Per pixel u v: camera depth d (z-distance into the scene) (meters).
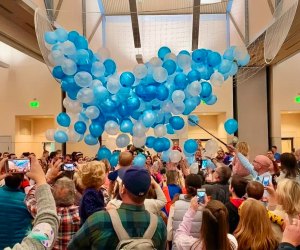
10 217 2.86
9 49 14.40
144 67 4.84
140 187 1.99
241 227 2.35
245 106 13.78
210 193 3.87
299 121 15.98
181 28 12.80
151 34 12.86
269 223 2.35
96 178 3.03
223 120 14.30
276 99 13.63
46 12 8.29
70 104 5.30
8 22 8.69
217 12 12.77
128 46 12.98
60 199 3.03
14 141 14.24
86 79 4.77
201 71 5.12
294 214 2.57
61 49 4.89
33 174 1.49
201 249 2.13
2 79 14.42
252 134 13.71
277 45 5.88
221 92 13.86
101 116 5.13
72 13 10.19
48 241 1.28
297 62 13.77
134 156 5.64
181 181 5.21
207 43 12.84
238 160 4.79
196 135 15.64
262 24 9.22
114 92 4.86
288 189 2.62
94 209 2.87
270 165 4.36
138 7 12.49
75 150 13.78
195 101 5.13
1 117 14.34
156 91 4.88
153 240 1.96
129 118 5.14
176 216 3.58
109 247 1.91
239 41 11.70
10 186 2.98
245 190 3.22
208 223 2.04
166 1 12.36
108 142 5.80
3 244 2.83
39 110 14.22
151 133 6.41
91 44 11.98
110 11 12.80
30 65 14.35
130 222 1.95
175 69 4.99
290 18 5.61
